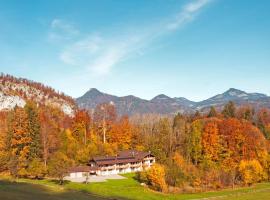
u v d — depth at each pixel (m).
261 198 97.50
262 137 154.62
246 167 127.81
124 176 129.25
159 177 108.25
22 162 119.31
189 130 158.50
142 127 187.12
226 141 145.12
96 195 87.44
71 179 117.06
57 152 135.12
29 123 133.62
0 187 78.56
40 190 81.25
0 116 197.12
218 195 103.62
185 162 135.88
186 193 106.06
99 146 153.12
